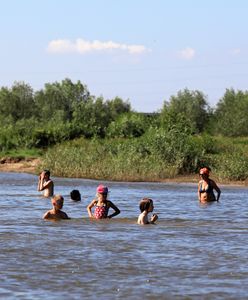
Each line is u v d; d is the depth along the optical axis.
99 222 33.53
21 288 18.78
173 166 77.50
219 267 21.80
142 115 144.50
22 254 23.81
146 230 30.66
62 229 30.62
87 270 21.20
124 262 22.52
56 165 81.88
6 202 45.03
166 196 52.06
